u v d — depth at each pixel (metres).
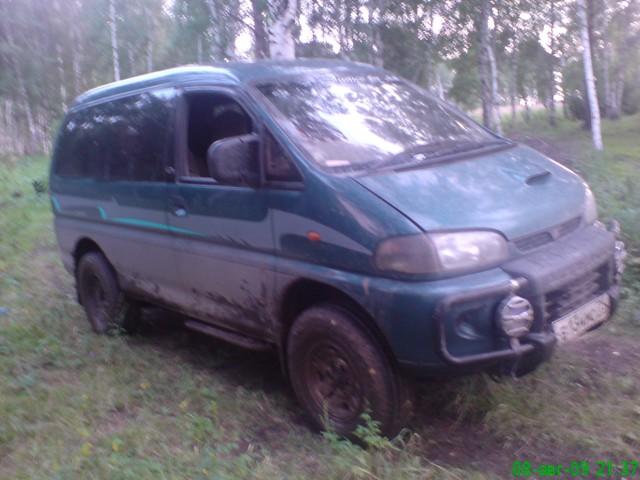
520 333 3.64
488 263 3.68
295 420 4.54
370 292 3.72
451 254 3.60
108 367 5.52
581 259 3.92
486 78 25.00
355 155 4.25
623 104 43.62
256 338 4.70
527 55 37.06
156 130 5.25
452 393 4.49
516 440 4.07
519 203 3.94
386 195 3.79
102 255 6.25
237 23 11.58
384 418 3.92
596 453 3.87
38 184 15.81
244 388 5.04
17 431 4.41
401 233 3.63
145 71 32.06
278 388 5.05
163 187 5.11
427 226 3.62
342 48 21.06
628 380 4.62
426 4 25.72
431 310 3.53
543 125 40.28
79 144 6.33
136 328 6.29
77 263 6.68
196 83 5.01
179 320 6.62
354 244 3.79
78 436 4.33
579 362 4.89
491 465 3.87
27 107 34.50
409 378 3.94
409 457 3.83
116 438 4.22
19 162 24.41
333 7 20.70
